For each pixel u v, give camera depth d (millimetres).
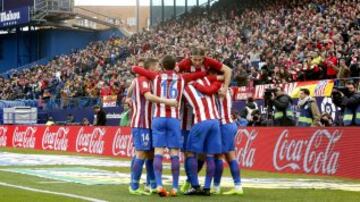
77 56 47094
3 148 27609
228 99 10102
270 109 18844
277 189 10797
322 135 13977
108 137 22156
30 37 53750
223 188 10984
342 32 27188
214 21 41125
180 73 10062
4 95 46688
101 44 48031
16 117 36625
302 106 16297
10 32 55125
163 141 9727
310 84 20906
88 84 38344
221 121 9984
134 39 45625
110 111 32375
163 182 12148
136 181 9945
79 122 34906
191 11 45812
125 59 42000
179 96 9828
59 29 52500
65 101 37219
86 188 10828
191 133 9812
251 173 14688
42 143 26797
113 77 37219
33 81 45812
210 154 9820
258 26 35406
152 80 9852
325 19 29969
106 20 56969
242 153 16297
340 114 18453
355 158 13094
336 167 13531
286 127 14961
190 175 9867
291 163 14703
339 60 22281
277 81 23250
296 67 23797
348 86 15891
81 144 23938
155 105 9797
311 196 9719
